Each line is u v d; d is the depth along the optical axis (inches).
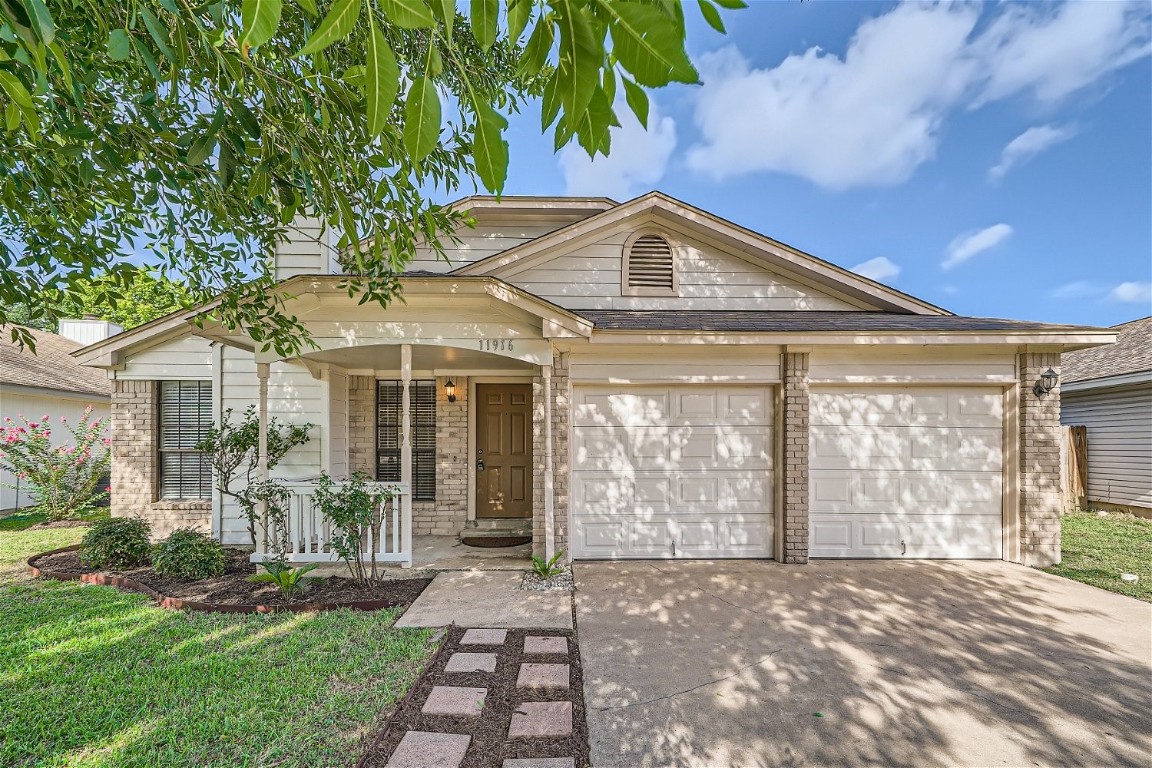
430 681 130.6
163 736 106.2
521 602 190.7
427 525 310.8
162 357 308.5
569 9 37.5
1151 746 110.0
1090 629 169.9
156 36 60.6
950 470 258.5
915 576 227.9
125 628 162.6
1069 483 421.4
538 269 295.4
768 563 248.4
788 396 251.6
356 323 229.0
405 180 107.5
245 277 157.0
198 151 81.2
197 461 313.3
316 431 287.3
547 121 42.8
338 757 100.3
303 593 194.9
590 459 257.0
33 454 357.4
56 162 95.4
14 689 125.0
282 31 96.5
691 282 300.0
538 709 118.8
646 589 208.8
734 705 123.4
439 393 314.7
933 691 130.7
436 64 35.9
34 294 123.2
